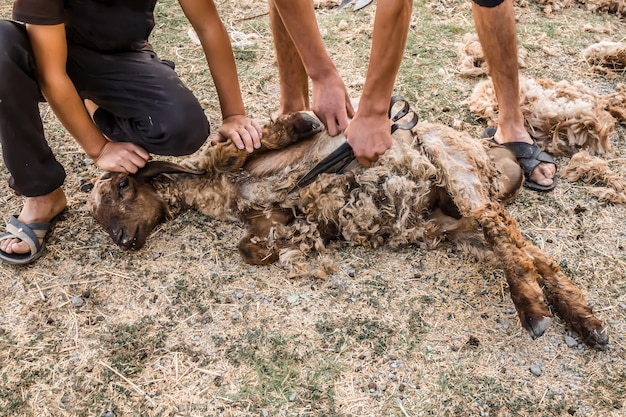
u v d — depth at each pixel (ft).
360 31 10.36
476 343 6.36
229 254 7.24
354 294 6.80
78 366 6.28
